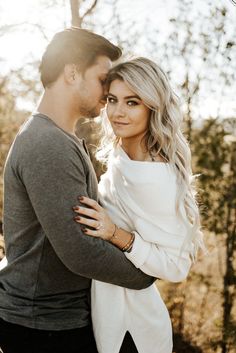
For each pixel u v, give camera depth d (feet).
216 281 16.49
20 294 6.59
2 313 6.69
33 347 6.60
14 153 6.36
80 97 6.92
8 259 6.77
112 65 7.23
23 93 16.62
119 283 6.70
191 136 15.20
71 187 6.13
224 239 15.85
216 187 15.30
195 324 16.34
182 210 7.07
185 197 7.18
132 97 7.01
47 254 6.46
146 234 6.95
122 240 6.62
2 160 16.76
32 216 6.41
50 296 6.61
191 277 16.14
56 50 6.77
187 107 14.93
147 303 7.29
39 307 6.55
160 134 7.15
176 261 7.10
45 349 6.62
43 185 6.02
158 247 7.02
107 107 7.18
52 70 6.76
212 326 16.06
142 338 7.27
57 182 6.03
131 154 7.47
